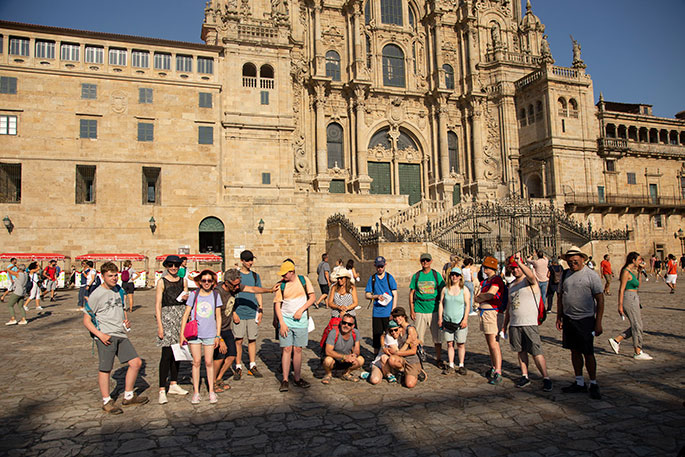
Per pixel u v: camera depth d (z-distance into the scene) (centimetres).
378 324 1019
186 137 3572
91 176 3509
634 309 1080
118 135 3422
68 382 945
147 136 3488
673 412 726
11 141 3222
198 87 3641
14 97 3250
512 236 3544
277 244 3675
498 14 5647
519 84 5269
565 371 984
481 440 634
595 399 793
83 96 3378
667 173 5556
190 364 1118
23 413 763
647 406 755
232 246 3578
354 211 4178
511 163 5241
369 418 726
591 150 5012
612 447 603
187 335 799
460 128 5388
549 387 841
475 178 5225
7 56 3250
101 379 766
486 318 916
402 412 750
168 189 3494
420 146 5234
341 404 798
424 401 805
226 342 915
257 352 1220
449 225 3466
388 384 919
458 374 974
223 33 3878
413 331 898
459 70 5412
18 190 3488
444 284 1011
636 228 5094
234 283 929
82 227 3297
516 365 1043
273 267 3603
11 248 3166
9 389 895
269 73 3975
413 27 5372
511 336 880
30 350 1250
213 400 813
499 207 3562
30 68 3278
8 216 3177
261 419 732
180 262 840
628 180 5319
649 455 578
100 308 769
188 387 914
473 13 5469
